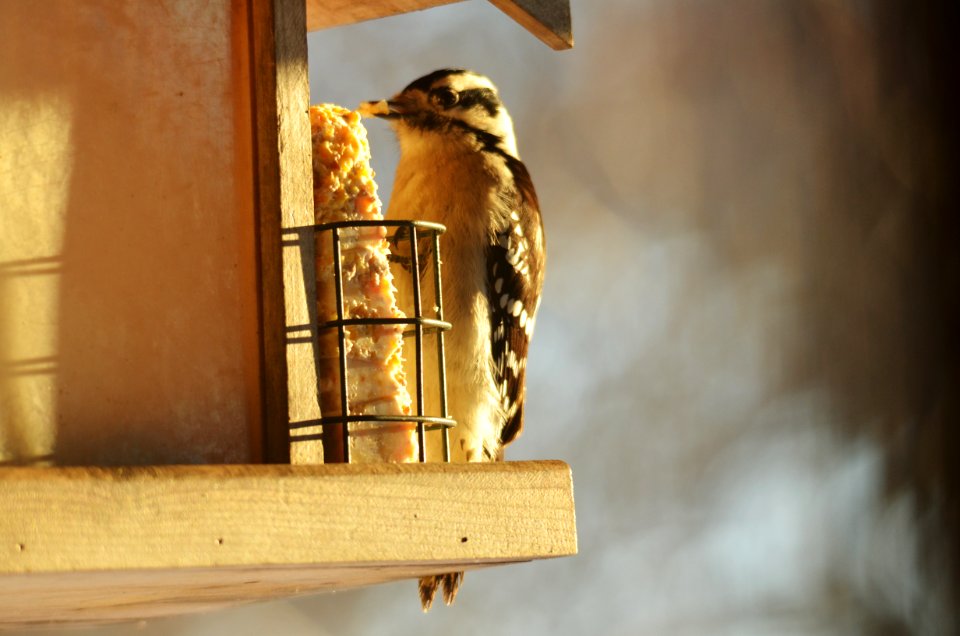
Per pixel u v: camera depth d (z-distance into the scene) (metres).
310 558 3.60
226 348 3.65
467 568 3.67
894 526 4.20
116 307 3.63
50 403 3.62
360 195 3.68
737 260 4.67
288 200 3.65
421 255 3.76
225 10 3.66
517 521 3.64
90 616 3.77
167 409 3.64
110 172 3.64
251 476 3.60
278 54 3.65
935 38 4.16
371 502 3.62
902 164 4.23
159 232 3.64
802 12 4.64
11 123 3.62
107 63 3.64
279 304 3.64
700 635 4.42
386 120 3.87
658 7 4.83
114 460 3.63
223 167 3.66
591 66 4.79
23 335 3.62
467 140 3.86
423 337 3.76
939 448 4.16
